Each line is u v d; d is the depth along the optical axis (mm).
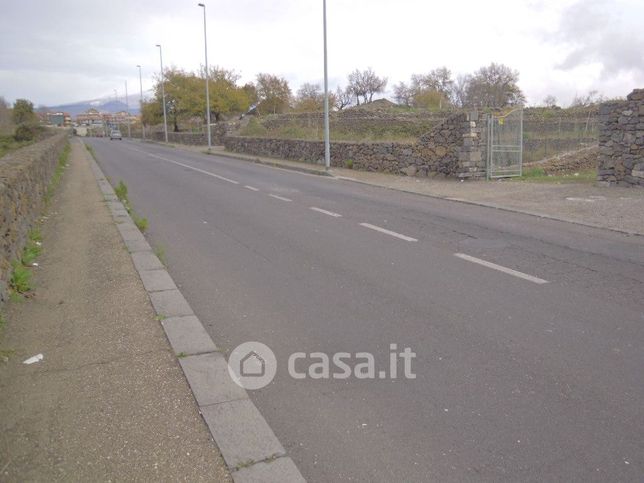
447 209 12453
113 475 2930
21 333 4855
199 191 15891
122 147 50250
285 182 18531
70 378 4012
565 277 6727
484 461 3125
